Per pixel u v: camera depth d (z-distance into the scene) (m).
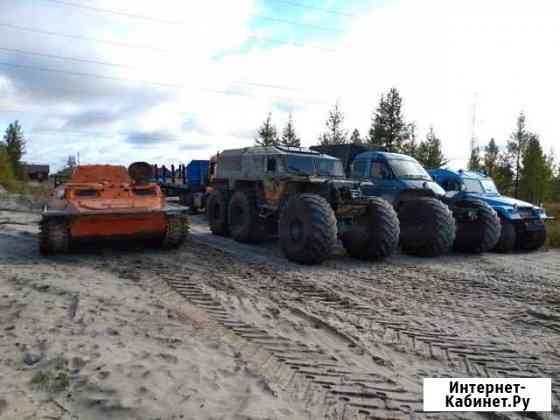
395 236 7.32
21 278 5.45
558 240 11.11
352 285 5.85
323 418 2.61
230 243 9.24
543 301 5.34
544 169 30.41
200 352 3.41
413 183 9.16
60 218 7.02
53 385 2.76
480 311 4.88
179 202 17.06
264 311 4.62
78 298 4.62
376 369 3.34
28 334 3.59
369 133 27.05
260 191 8.93
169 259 7.20
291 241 7.20
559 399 2.99
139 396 2.65
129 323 3.96
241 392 2.81
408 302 5.14
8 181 28.58
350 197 7.33
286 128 29.66
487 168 32.53
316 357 3.50
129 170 8.64
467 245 8.88
